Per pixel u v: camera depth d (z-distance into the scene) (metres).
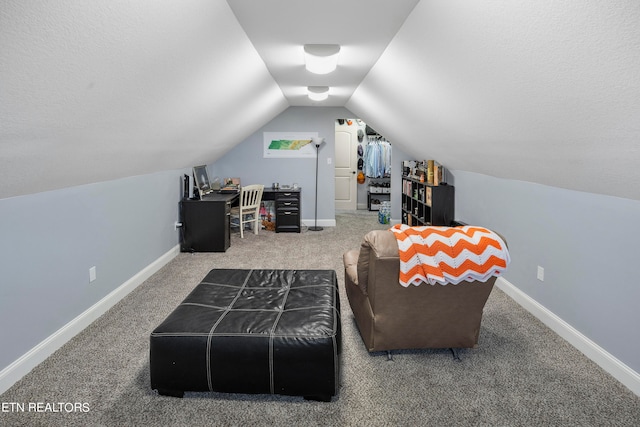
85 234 2.89
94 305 3.02
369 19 2.20
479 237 2.15
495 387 2.16
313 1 1.97
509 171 3.15
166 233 4.62
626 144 1.61
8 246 2.15
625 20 1.11
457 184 4.68
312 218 6.92
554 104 1.73
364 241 2.27
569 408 1.97
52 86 1.50
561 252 2.70
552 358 2.44
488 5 1.51
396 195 6.93
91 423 1.86
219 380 1.97
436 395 2.09
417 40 2.29
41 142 1.83
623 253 2.14
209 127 3.91
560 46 1.39
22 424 1.85
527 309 3.14
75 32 1.33
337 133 8.82
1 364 2.11
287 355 1.95
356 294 2.71
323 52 2.74
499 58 1.76
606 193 2.23
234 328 2.01
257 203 6.14
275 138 6.70
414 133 4.29
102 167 2.79
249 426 1.86
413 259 2.13
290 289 2.56
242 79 3.25
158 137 3.06
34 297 2.35
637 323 2.06
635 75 1.25
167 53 1.94
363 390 2.14
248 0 1.95
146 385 2.17
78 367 2.34
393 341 2.36
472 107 2.45
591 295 2.41
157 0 1.51
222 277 2.76
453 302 2.28
